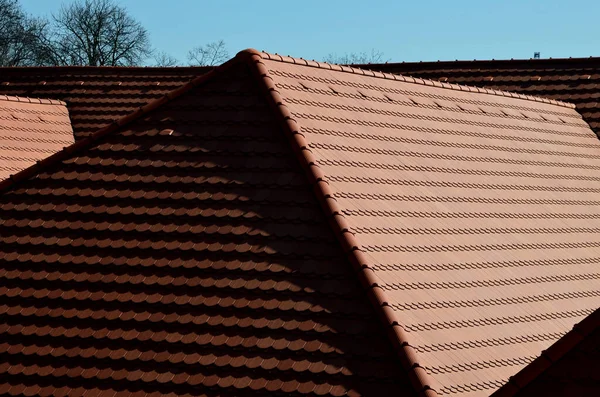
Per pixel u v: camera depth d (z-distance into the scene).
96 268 14.69
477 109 21.03
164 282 14.03
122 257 14.66
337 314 12.81
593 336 10.63
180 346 13.14
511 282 15.63
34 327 14.13
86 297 14.30
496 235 16.72
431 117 19.11
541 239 17.64
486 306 14.53
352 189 14.88
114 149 16.41
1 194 16.52
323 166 14.88
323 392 12.02
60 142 24.03
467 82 27.50
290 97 16.14
